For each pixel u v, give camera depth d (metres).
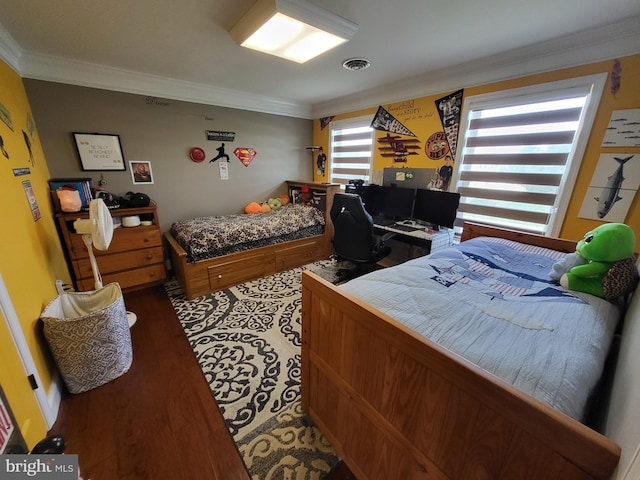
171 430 1.32
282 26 1.58
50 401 1.35
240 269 2.85
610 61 1.72
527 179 2.20
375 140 3.31
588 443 0.46
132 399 1.49
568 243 1.77
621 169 1.76
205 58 2.23
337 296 0.97
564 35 1.78
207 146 3.26
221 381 1.62
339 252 2.73
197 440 1.27
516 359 0.74
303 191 3.81
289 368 1.73
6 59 1.84
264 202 3.91
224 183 3.50
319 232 3.55
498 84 2.23
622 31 1.63
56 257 2.07
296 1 1.41
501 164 2.33
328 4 1.46
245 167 3.64
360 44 1.94
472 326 0.91
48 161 2.36
